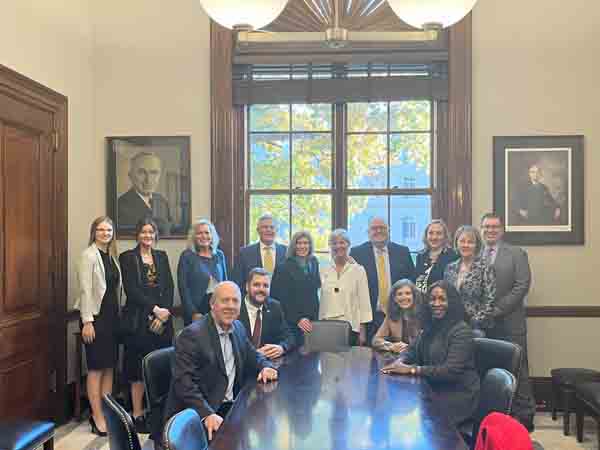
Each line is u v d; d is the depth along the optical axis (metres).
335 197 5.88
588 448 4.58
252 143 5.94
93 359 4.92
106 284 4.96
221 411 3.36
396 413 2.69
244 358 3.51
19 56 4.57
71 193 5.43
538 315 5.63
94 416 4.95
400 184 5.86
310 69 5.79
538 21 5.66
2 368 4.35
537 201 5.64
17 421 3.68
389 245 5.27
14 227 4.52
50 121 5.06
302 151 5.91
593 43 5.63
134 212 5.82
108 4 5.84
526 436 1.99
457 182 5.65
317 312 4.94
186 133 5.81
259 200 5.93
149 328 4.98
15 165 4.54
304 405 2.82
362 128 5.89
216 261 5.19
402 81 5.72
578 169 5.61
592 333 5.62
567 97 5.64
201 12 5.80
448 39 5.70
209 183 5.80
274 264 5.29
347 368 3.60
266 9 2.80
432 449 2.25
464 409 3.39
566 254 5.63
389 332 4.38
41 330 4.91
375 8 5.68
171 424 2.11
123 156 5.82
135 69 5.83
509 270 5.03
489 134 5.69
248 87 5.79
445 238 5.07
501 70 5.69
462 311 3.60
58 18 5.18
